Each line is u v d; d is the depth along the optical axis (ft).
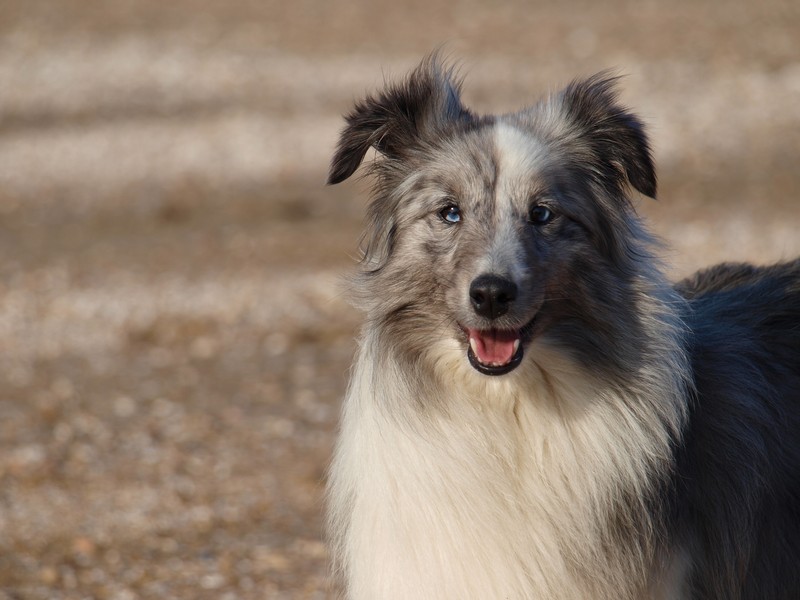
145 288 71.36
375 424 24.36
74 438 48.60
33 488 43.24
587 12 128.36
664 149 92.07
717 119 96.63
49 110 114.52
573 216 24.77
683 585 24.34
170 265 76.07
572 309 24.30
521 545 23.59
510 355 23.30
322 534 38.78
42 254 80.38
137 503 41.91
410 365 24.57
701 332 26.53
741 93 101.55
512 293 22.99
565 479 23.77
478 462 23.73
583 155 25.71
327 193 91.81
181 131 107.45
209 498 42.24
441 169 25.20
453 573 23.58
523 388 23.84
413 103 26.30
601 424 23.72
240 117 109.19
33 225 88.43
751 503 24.95
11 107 115.55
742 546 24.91
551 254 24.32
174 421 50.34
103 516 40.86
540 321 23.98
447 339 24.20
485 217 24.44
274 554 37.37
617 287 24.64
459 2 136.87
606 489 23.63
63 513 41.06
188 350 60.70
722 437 25.17
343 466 25.45
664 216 78.43
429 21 130.31
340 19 134.21
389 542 23.86
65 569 36.42
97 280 73.61
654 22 122.21
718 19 121.60
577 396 23.84
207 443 47.67
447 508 23.59
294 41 127.65
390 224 25.81
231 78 118.42
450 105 26.50
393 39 125.08
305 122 106.22
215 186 94.53
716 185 84.53
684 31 118.52
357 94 110.42
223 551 37.78
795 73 105.19
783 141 91.81
